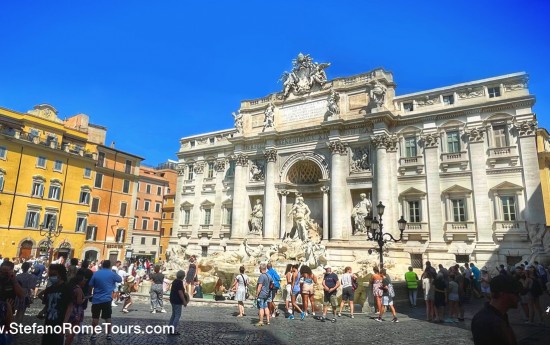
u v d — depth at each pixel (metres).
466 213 35.28
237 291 18.92
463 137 36.75
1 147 48.31
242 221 48.09
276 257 35.69
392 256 36.44
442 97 38.88
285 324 16.48
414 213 37.84
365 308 20.70
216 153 55.59
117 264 23.81
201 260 36.31
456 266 22.22
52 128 54.69
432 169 37.50
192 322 16.56
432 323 17.36
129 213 64.50
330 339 13.49
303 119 46.34
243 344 12.45
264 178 47.88
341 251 38.44
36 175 51.44
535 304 16.83
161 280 19.80
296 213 40.62
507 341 4.45
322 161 43.56
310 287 18.50
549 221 37.78
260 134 47.62
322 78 46.34
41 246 48.03
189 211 56.09
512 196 33.69
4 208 47.84
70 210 55.12
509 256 32.53
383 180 38.34
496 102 35.41
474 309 22.25
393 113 40.84
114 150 63.12
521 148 33.88
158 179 83.00
